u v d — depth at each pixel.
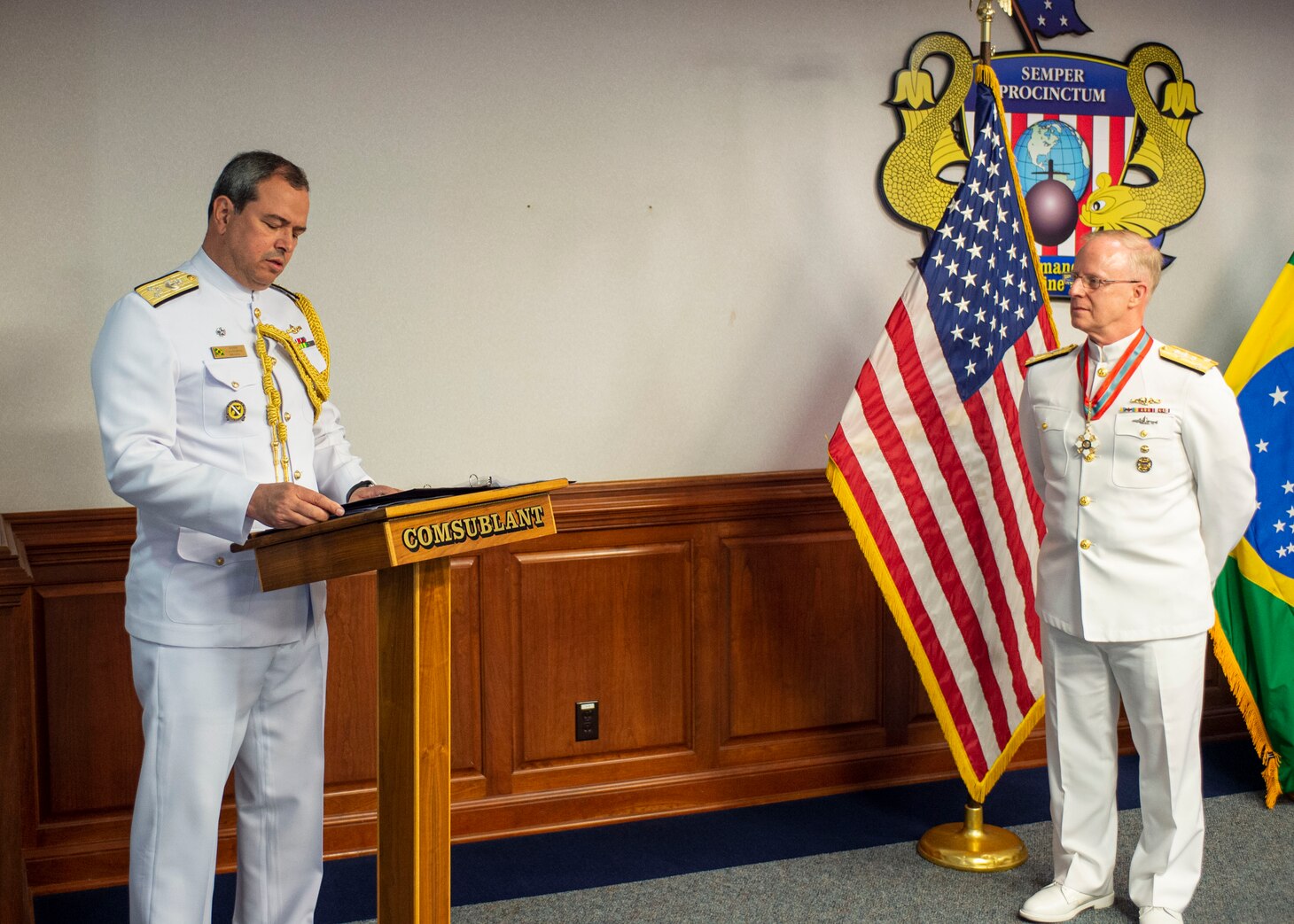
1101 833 2.71
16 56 2.76
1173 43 3.66
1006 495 3.02
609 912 2.73
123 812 2.94
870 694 3.54
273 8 2.92
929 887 2.84
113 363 2.06
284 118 2.95
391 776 1.87
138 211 2.87
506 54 3.10
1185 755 2.59
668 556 3.32
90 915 2.75
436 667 1.84
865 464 2.85
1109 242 2.55
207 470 1.97
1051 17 3.54
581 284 3.21
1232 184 3.75
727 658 3.40
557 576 3.22
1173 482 2.55
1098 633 2.57
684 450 3.34
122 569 2.90
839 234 3.43
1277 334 3.44
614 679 3.29
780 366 3.41
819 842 3.12
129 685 2.91
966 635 2.98
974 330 2.93
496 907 2.76
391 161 3.03
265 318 2.26
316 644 2.30
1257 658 3.36
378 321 3.05
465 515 1.80
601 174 3.21
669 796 3.35
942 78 3.46
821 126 3.38
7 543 2.54
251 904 2.33
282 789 2.30
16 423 2.82
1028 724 3.12
